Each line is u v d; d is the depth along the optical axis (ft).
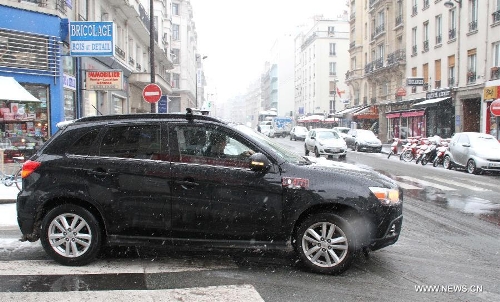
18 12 44.29
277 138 178.40
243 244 16.01
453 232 22.81
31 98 41.78
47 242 16.61
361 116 138.62
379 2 134.51
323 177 15.93
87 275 15.58
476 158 51.31
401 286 14.83
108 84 55.83
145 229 16.31
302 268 16.49
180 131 16.89
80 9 58.49
